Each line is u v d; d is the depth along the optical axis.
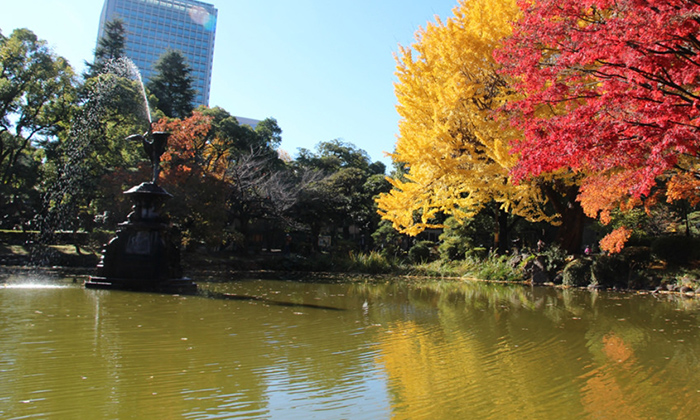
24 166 24.97
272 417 2.82
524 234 24.84
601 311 8.31
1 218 24.02
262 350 4.47
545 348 5.04
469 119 12.69
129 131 22.03
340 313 7.22
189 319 5.97
